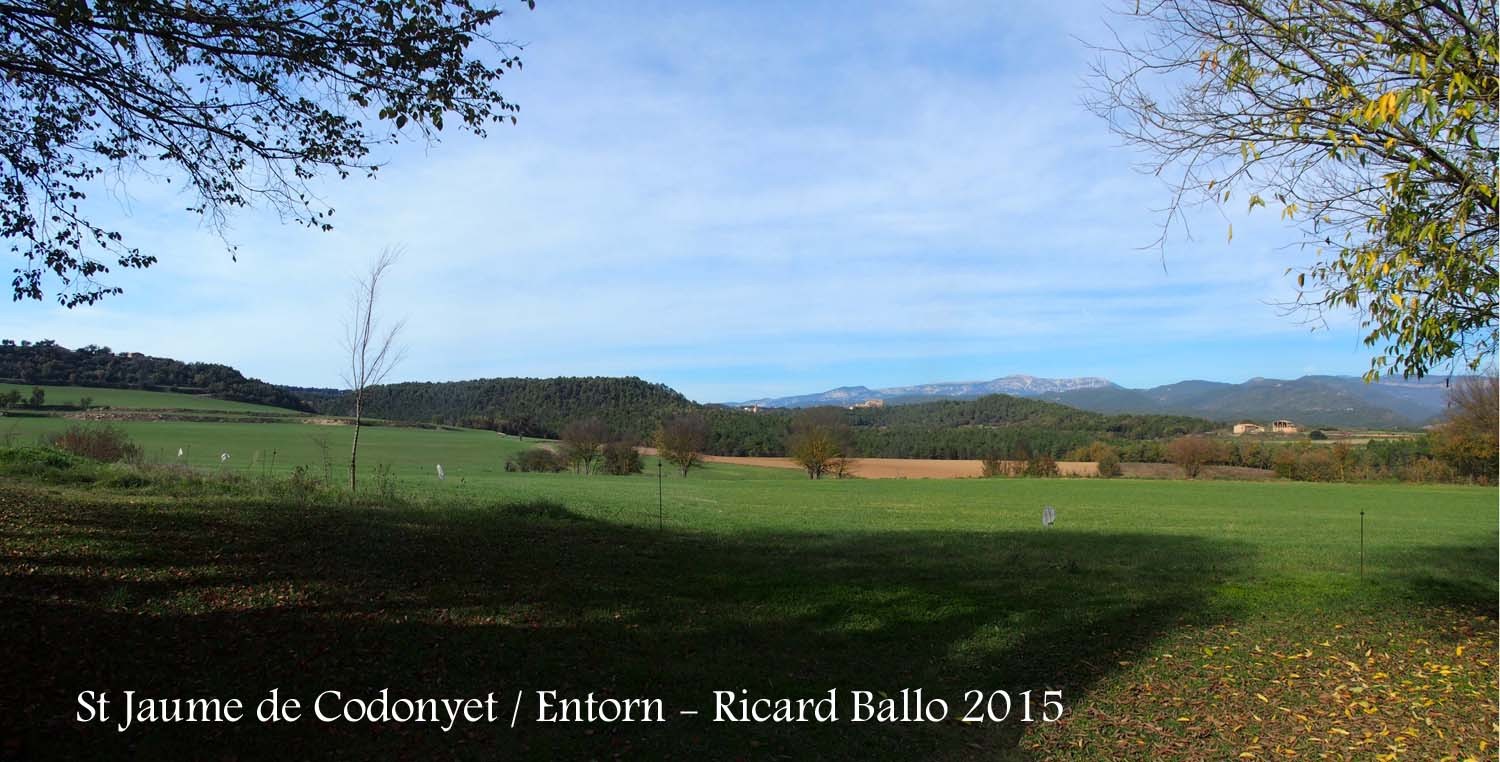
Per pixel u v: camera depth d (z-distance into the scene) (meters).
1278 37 6.51
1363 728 5.90
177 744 4.62
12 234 8.33
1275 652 7.89
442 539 11.78
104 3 7.06
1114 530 21.42
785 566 11.91
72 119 8.63
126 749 4.50
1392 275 6.50
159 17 7.21
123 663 5.61
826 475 65.50
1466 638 8.44
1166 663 7.49
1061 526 22.62
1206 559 15.31
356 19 7.79
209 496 15.09
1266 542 18.88
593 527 15.20
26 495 12.57
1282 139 6.61
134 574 7.85
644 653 7.06
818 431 64.94
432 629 7.12
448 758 4.81
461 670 6.23
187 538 9.95
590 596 8.91
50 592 6.93
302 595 7.71
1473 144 5.64
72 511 11.23
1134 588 11.34
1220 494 41.28
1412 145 6.15
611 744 5.20
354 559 9.60
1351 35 6.29
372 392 105.88
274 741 4.80
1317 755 5.44
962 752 5.43
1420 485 49.78
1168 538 19.38
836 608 9.17
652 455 76.62
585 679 6.31
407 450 67.25
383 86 7.98
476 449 71.81
